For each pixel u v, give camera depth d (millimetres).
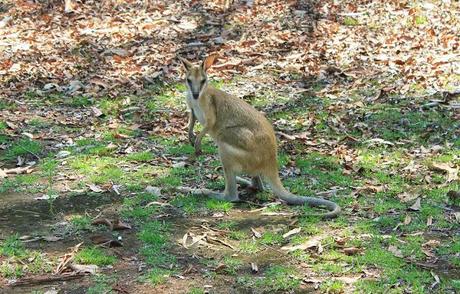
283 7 18156
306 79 13531
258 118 8586
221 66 14078
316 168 9633
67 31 17000
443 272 6836
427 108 11781
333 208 8172
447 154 9875
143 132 11172
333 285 6582
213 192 8711
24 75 13953
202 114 8695
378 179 9141
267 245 7484
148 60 14781
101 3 19141
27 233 7711
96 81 13461
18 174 9445
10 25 17500
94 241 7488
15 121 11562
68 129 11281
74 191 8875
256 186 8938
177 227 7902
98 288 6594
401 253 7160
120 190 8914
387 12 17281
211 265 7047
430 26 16078
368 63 14125
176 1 19156
